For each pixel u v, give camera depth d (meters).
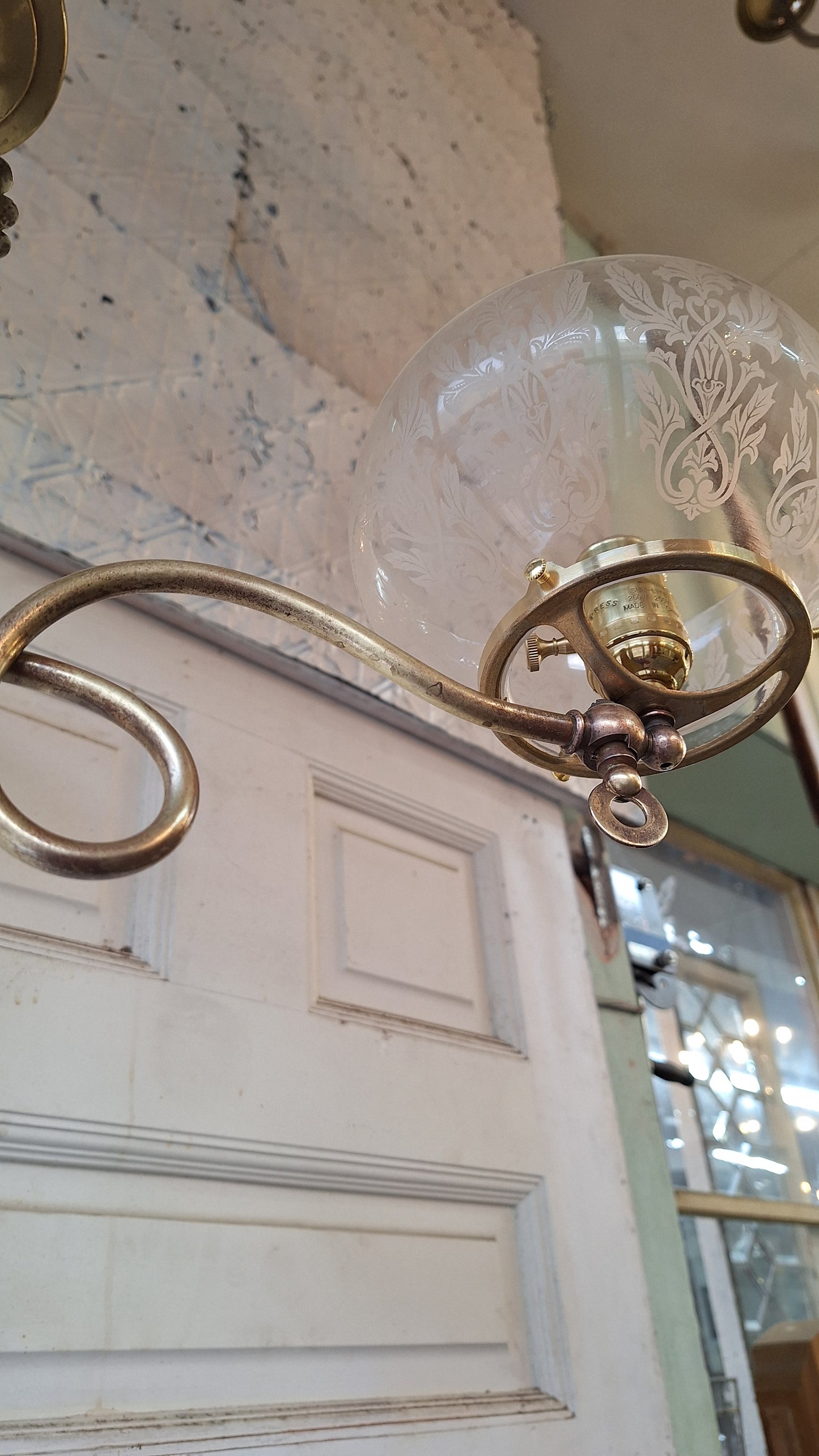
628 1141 0.98
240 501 0.88
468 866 0.97
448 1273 0.73
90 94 0.94
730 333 0.37
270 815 0.79
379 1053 0.76
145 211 0.94
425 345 0.41
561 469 0.36
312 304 1.09
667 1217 0.96
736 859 1.73
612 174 1.85
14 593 0.70
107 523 0.76
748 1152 1.39
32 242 0.81
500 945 0.93
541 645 0.36
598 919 1.08
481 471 0.37
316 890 0.81
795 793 1.58
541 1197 0.82
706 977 1.53
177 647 0.79
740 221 1.89
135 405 0.83
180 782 0.28
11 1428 0.49
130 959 0.65
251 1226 0.64
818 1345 1.15
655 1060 1.29
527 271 1.46
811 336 0.40
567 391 0.36
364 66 1.36
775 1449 1.08
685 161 1.83
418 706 0.94
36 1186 0.56
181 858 0.71
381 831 0.90
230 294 0.99
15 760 0.66
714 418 0.36
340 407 1.04
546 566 0.33
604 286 0.37
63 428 0.77
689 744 0.42
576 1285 0.80
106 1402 0.53
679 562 0.32
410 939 0.86
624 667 0.35
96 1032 0.61
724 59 1.70
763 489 0.36
